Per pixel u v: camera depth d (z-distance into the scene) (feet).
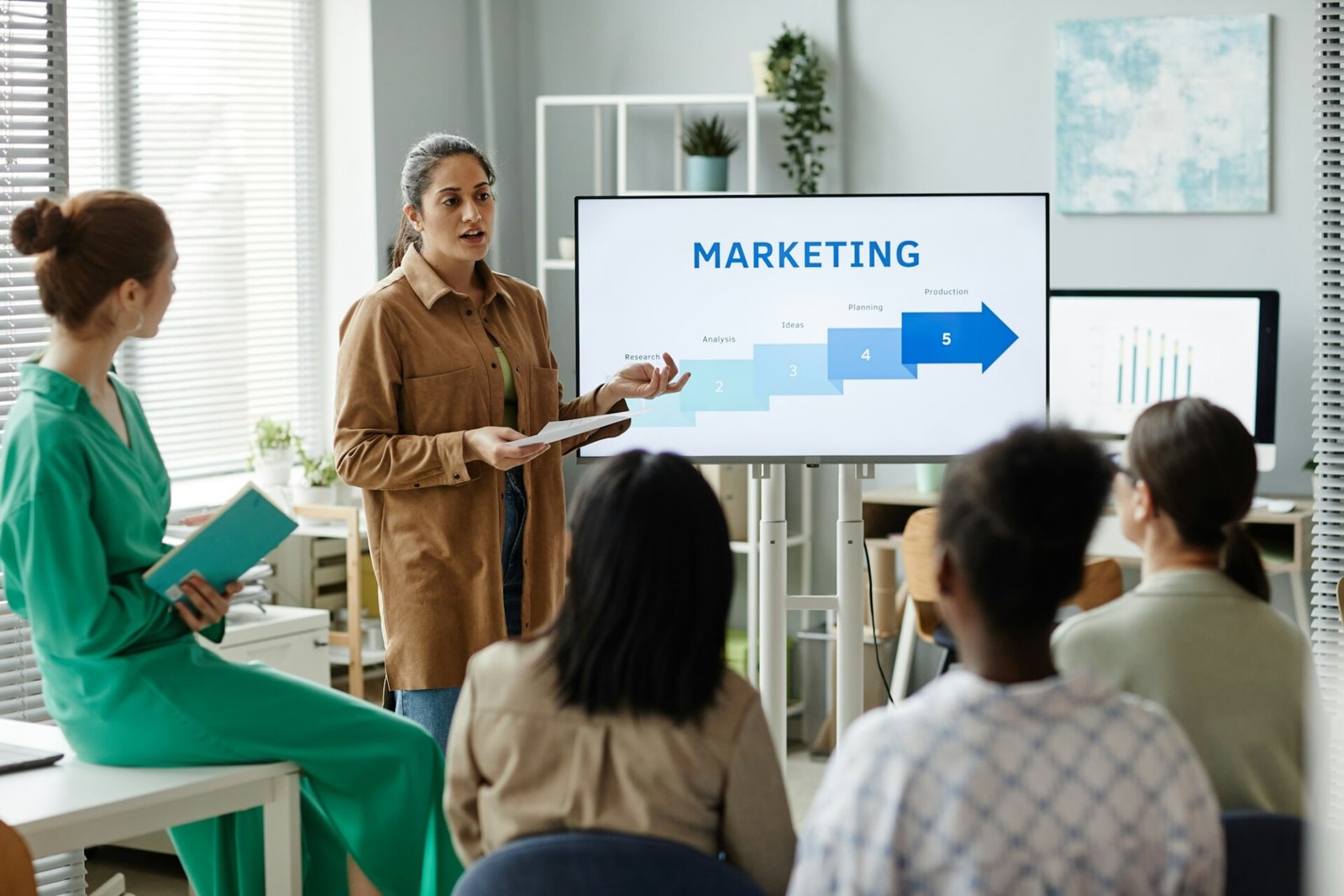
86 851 14.42
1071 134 17.11
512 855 5.49
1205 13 16.52
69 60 16.24
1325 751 6.29
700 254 10.99
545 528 10.32
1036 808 4.63
